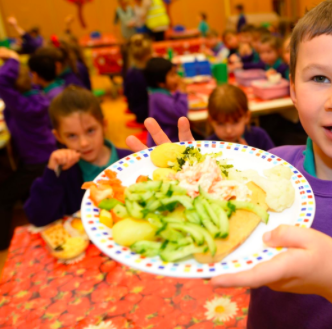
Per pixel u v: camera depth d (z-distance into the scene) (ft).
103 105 17.11
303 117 1.92
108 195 1.93
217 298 2.67
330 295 1.49
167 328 2.46
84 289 2.83
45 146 8.07
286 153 2.79
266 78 8.75
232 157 2.41
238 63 11.13
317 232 1.45
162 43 15.30
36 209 4.42
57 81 9.97
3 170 8.73
